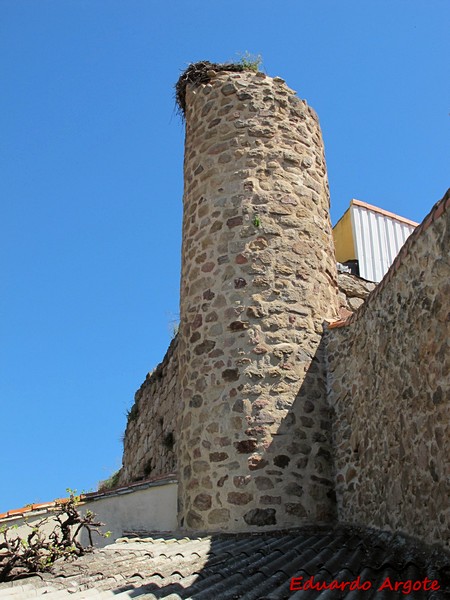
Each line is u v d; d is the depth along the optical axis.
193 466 8.32
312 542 7.12
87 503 9.14
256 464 7.99
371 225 13.34
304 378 8.53
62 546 6.74
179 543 7.34
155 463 13.17
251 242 9.04
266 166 9.52
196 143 10.03
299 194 9.54
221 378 8.46
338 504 8.06
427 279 5.96
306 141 9.99
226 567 5.99
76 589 5.38
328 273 9.48
